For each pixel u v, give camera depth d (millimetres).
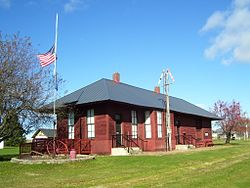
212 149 34438
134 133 33281
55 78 28984
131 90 37719
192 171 19047
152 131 34406
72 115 32844
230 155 27172
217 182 15297
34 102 26547
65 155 26391
